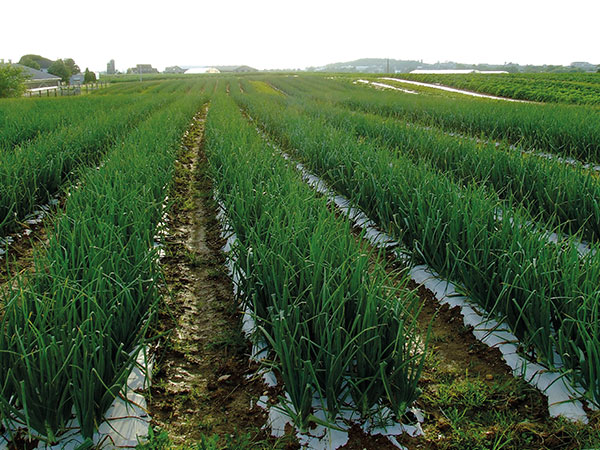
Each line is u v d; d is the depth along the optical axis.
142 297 3.26
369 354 2.63
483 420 2.60
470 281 3.62
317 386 2.41
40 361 2.29
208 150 8.83
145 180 5.72
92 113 15.15
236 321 3.65
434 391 2.82
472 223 3.72
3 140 8.73
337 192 6.57
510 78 36.69
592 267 3.03
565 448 2.38
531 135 9.96
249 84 49.25
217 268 4.62
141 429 2.54
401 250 4.31
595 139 8.56
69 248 3.69
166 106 21.59
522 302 3.16
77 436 2.41
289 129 10.43
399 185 5.01
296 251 3.33
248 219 4.59
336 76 62.97
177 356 3.25
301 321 2.90
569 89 25.94
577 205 4.81
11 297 2.85
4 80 42.56
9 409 2.29
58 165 6.57
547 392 2.72
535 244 3.47
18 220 5.48
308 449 2.41
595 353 2.48
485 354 3.13
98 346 2.44
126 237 4.16
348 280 3.04
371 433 2.49
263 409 2.71
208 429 2.60
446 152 7.28
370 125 11.02
